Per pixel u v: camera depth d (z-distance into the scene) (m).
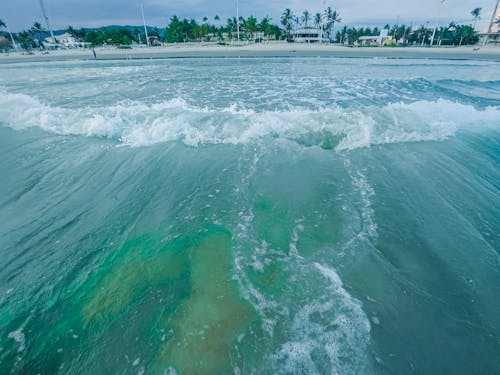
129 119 7.78
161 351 2.37
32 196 4.72
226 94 11.83
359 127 7.13
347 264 3.23
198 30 71.62
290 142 6.65
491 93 12.64
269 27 72.69
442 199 4.52
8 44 78.06
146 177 5.28
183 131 7.13
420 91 12.88
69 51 54.31
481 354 2.34
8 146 6.63
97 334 2.53
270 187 4.86
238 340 2.42
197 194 4.71
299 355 2.29
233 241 3.62
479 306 2.76
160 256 3.41
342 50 45.38
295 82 15.22
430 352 2.35
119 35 68.56
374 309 2.70
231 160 5.87
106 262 3.35
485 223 3.97
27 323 2.65
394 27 85.62
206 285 2.98
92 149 6.47
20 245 3.64
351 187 4.83
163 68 23.08
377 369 2.21
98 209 4.36
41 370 2.29
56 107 9.52
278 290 2.89
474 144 6.64
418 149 6.36
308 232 3.77
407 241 3.60
